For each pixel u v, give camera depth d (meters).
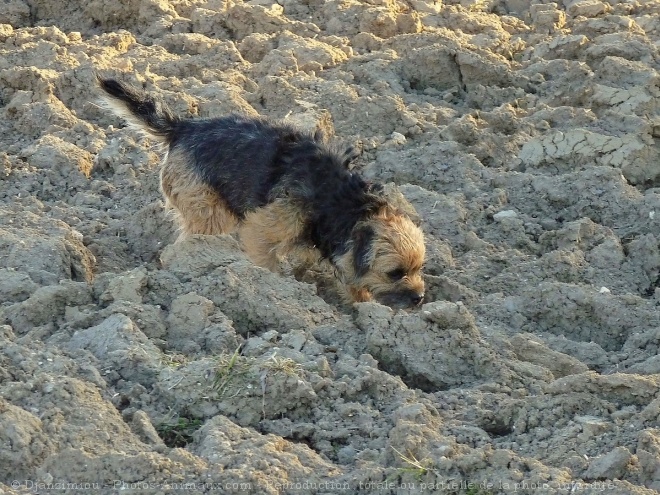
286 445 9.14
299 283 11.87
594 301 12.12
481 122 16.84
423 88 18.59
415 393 10.08
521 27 21.39
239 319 11.28
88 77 17.45
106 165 15.63
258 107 17.41
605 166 15.24
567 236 13.74
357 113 16.84
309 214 12.50
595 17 21.50
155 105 13.60
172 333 10.84
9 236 12.55
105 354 10.17
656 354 11.16
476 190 15.09
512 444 9.33
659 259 13.23
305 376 9.94
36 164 15.37
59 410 9.05
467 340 10.87
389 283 12.15
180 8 21.72
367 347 10.79
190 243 12.03
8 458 8.56
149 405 9.63
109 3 21.22
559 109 16.97
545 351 11.06
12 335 10.43
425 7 21.66
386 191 13.95
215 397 9.64
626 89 17.33
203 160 13.11
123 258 13.53
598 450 9.11
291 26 20.48
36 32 19.75
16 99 16.98
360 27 20.55
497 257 13.44
